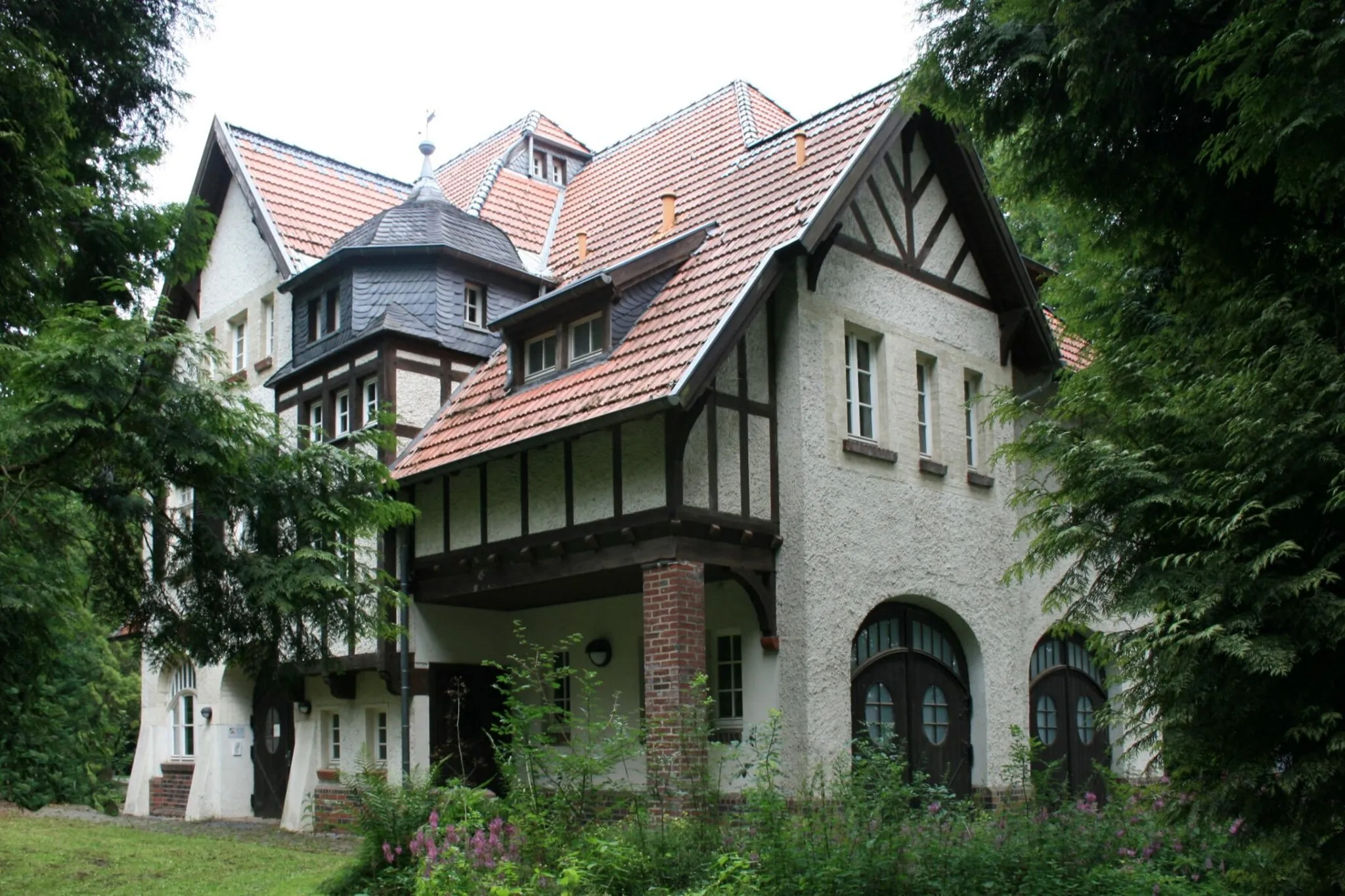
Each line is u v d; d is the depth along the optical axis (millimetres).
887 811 8859
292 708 17750
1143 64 8430
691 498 11648
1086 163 9180
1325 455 6934
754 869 8117
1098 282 11312
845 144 13555
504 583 13305
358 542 14875
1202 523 7379
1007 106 9266
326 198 19031
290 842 14781
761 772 9875
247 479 10008
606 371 12398
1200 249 9000
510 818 8922
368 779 10680
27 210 8258
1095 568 8344
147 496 9945
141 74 10305
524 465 13188
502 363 14812
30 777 21625
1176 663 7266
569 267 16859
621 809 11383
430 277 15656
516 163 20094
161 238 10789
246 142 18984
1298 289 7977
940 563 13898
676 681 11273
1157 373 8531
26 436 8539
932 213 14695
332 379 15883
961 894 8062
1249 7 7730
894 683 13469
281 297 18000
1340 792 6980
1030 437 8680
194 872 12375
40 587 9992
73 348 8578
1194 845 9117
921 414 14383
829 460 12680
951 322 14695
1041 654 15781
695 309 12203
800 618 12125
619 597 14305
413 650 14445
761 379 12547
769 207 13391
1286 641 6910
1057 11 8602
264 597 9734
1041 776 10336
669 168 17453
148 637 10711
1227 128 8477
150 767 20250
